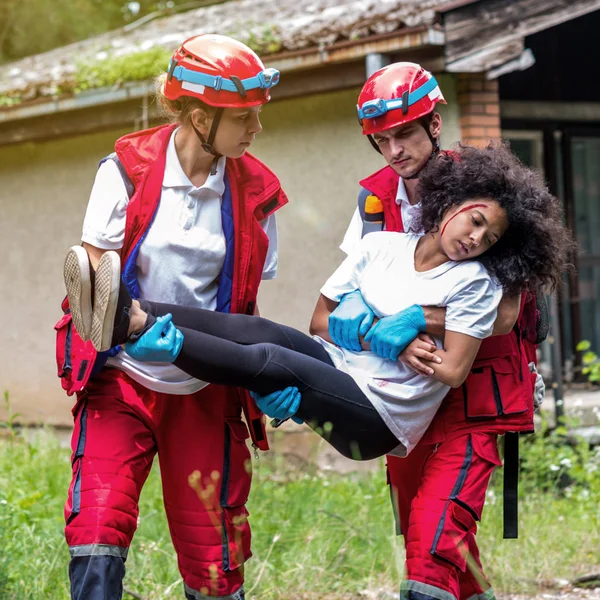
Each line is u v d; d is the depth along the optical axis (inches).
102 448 198.1
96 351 197.6
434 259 204.4
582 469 425.7
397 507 223.8
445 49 434.9
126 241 199.9
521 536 344.8
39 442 494.0
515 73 563.5
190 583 208.8
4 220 640.4
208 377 191.2
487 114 457.4
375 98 213.9
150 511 346.0
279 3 625.6
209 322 199.2
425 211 204.7
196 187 203.6
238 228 208.1
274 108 510.3
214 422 208.5
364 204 227.1
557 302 496.1
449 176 201.9
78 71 552.1
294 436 477.4
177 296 204.4
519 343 214.5
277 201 215.2
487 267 200.4
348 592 290.5
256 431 215.0
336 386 197.8
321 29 460.4
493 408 206.7
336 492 393.1
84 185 597.9
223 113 197.0
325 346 212.8
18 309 634.2
